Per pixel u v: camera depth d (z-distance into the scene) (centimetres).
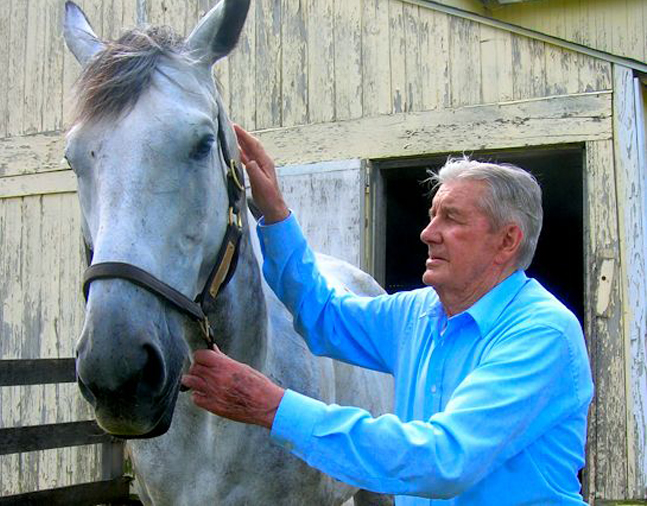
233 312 179
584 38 614
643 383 401
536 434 141
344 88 482
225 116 178
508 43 440
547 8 627
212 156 163
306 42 494
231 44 173
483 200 154
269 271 192
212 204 163
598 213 416
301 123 492
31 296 561
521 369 139
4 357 568
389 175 597
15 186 570
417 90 462
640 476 397
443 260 157
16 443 373
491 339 149
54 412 545
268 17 506
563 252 803
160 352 141
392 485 130
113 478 441
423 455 129
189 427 188
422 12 462
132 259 141
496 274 156
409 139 461
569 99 425
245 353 187
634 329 404
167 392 146
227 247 171
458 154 454
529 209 157
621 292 409
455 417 133
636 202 409
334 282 241
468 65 449
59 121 562
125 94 150
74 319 545
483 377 138
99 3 559
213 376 136
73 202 552
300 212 485
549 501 143
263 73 505
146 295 142
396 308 183
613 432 404
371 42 476
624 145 412
